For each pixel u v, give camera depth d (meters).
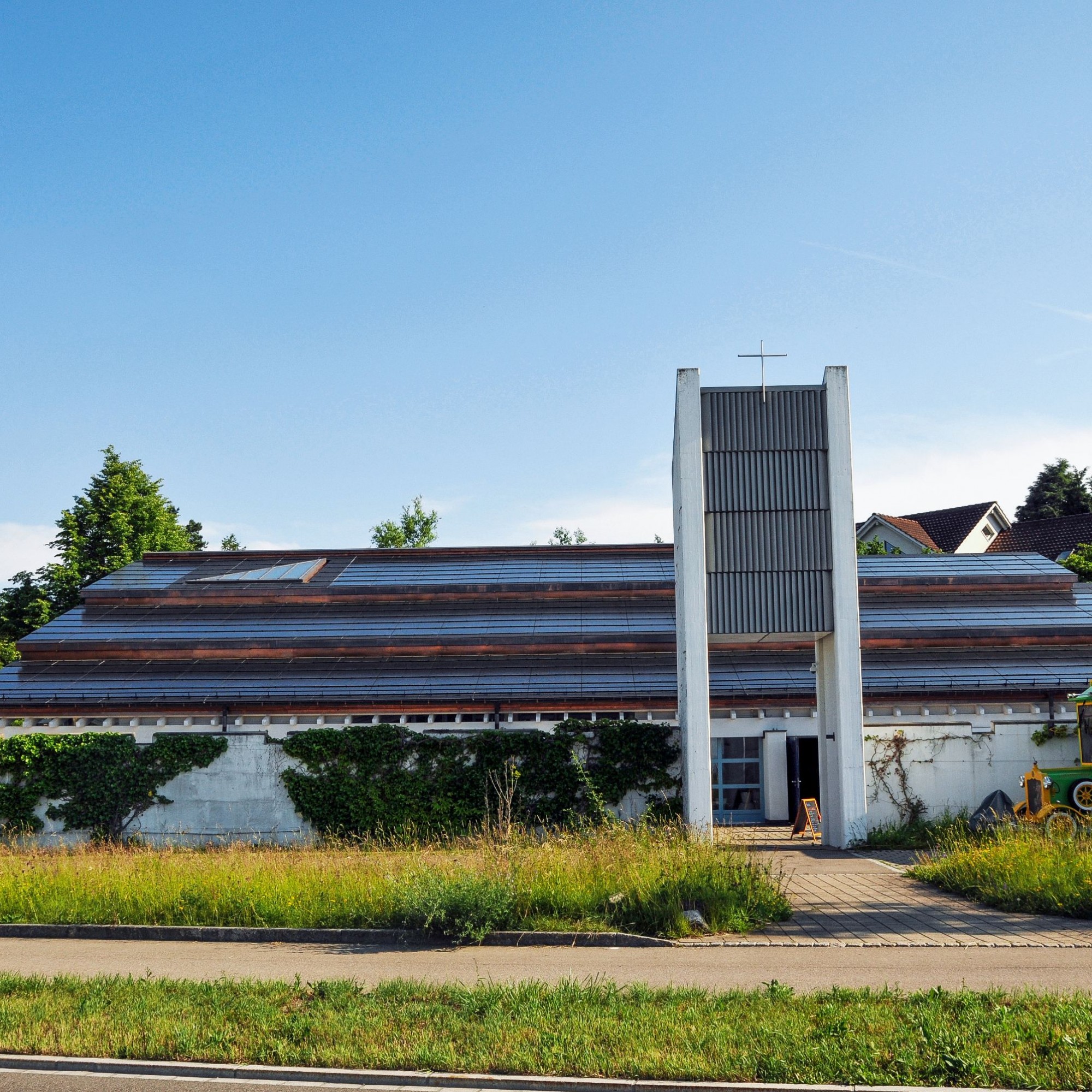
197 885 13.77
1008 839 15.74
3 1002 8.81
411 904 12.06
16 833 23.38
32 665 31.88
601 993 8.66
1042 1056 6.80
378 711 28.95
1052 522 61.81
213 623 33.75
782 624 21.62
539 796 23.27
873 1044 7.07
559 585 35.50
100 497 49.47
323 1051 7.41
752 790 28.62
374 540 62.12
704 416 22.16
